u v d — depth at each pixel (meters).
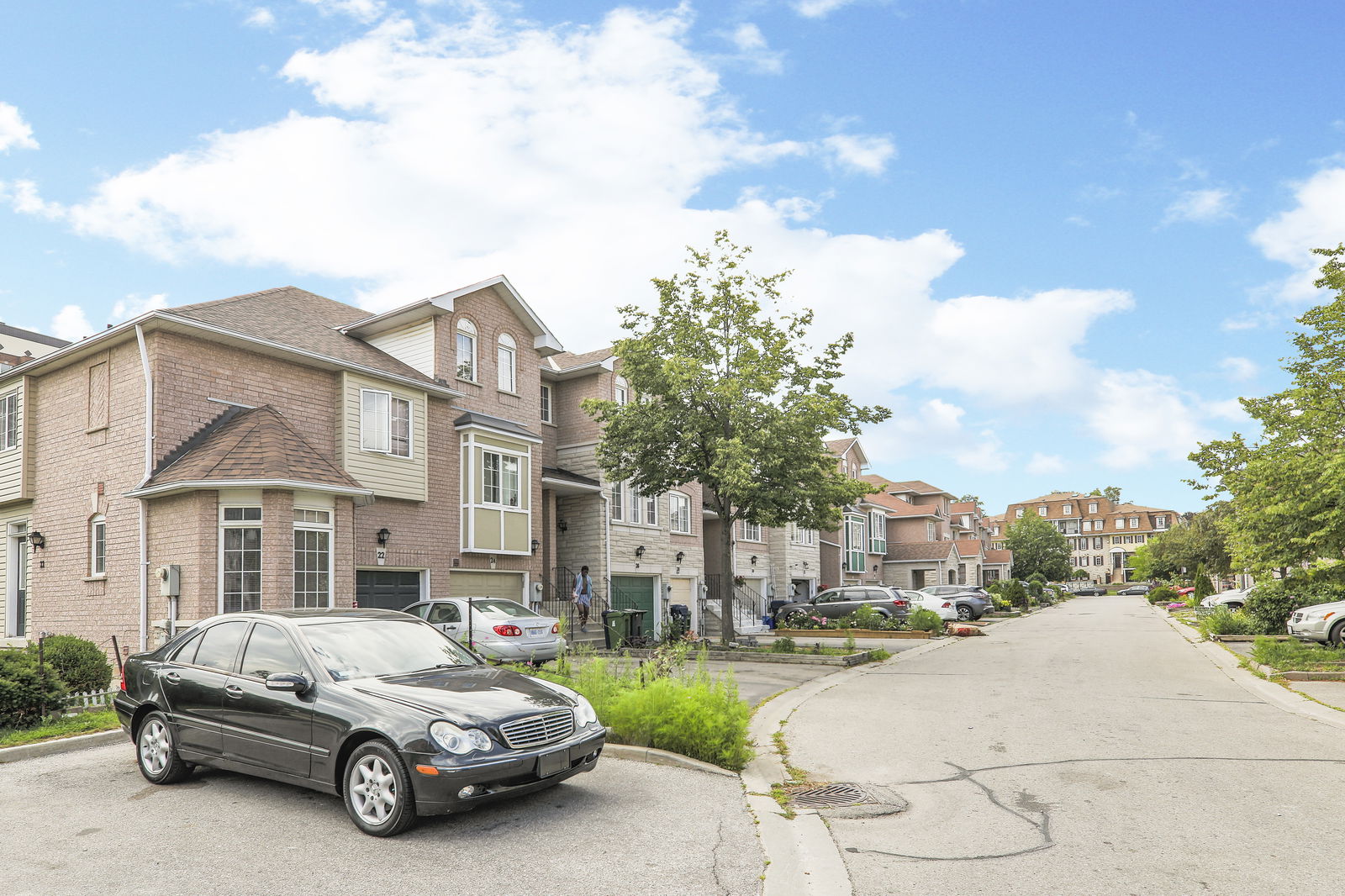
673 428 21.02
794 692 14.16
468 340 22.81
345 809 6.88
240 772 7.13
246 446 15.90
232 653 7.54
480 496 21.80
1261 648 17.50
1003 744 9.66
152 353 16.31
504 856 5.83
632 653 20.27
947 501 68.06
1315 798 7.28
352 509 17.14
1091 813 6.92
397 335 22.23
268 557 15.50
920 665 18.58
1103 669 17.19
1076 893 5.26
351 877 5.46
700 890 5.29
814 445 20.80
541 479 24.31
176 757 7.57
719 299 21.30
